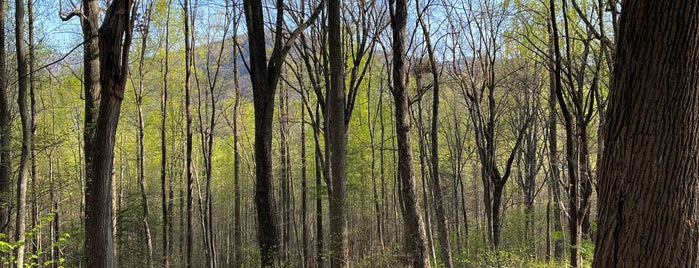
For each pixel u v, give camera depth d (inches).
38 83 663.1
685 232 105.0
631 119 108.0
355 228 886.4
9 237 409.4
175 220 1079.0
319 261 561.3
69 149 877.8
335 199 362.0
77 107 781.9
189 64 693.3
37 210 604.4
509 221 791.7
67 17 331.3
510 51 520.1
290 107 900.6
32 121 493.7
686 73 102.5
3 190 412.5
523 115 769.6
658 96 104.1
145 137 914.1
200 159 1190.9
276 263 362.9
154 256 762.8
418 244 306.5
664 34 103.0
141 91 701.9
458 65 484.4
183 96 844.6
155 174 1133.7
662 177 104.7
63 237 381.1
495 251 458.3
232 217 1338.6
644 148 106.0
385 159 968.9
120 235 581.0
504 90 705.0
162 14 690.2
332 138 362.0
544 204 988.6
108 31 213.5
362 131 824.9
